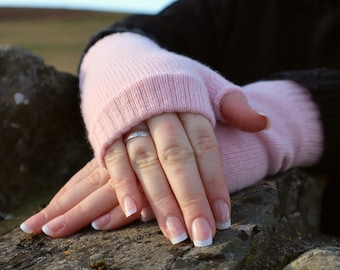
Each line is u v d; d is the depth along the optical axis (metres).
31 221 0.38
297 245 0.36
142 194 0.37
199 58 0.64
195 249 0.33
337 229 0.49
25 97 0.51
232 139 0.43
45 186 0.52
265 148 0.44
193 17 0.66
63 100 0.54
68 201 0.39
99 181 0.40
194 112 0.37
